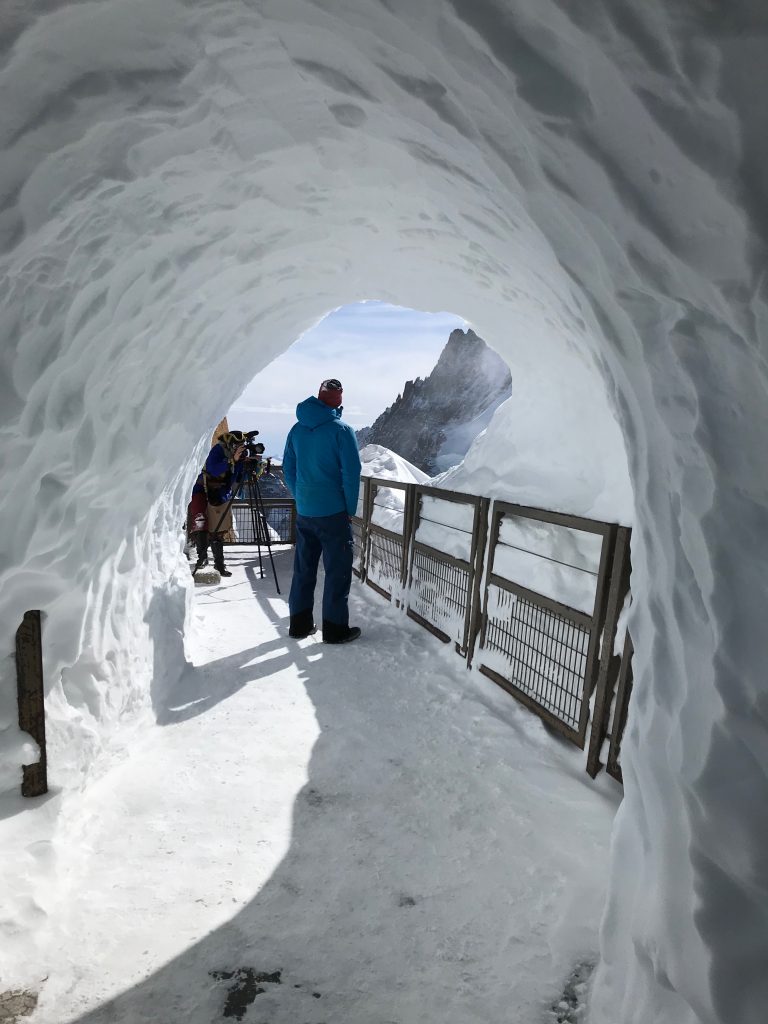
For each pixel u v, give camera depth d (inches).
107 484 88.4
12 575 71.4
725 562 41.7
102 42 47.5
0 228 49.5
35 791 80.4
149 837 86.4
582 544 114.0
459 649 157.2
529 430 146.5
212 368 120.0
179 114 56.4
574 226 47.2
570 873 81.4
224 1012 60.6
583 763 108.3
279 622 188.5
